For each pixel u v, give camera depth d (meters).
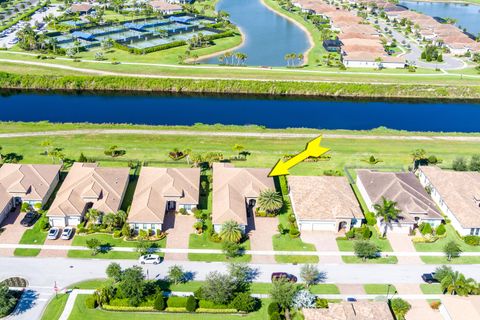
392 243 88.81
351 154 120.00
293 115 153.25
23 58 185.88
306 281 77.19
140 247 82.75
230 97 168.38
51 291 74.94
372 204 94.62
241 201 94.38
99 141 122.69
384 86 172.38
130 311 72.06
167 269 80.19
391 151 122.62
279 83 171.75
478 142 130.38
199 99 165.62
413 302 75.31
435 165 114.81
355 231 90.69
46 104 156.38
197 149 119.62
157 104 159.62
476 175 104.38
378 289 77.75
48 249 83.81
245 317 71.44
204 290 72.75
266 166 112.56
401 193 95.69
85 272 79.00
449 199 97.69
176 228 90.62
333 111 158.00
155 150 118.38
